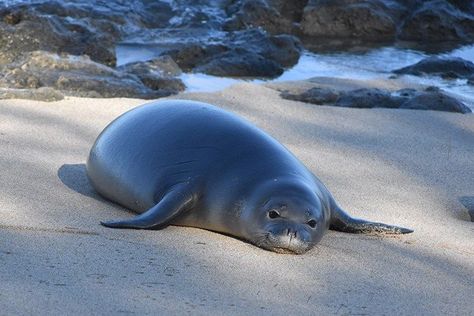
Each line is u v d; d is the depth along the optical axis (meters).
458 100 35.19
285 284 16.73
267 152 20.16
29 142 25.53
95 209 20.39
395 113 32.88
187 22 47.66
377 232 20.45
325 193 20.31
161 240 18.38
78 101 30.53
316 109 32.69
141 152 20.69
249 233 18.80
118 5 47.44
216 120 21.05
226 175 19.55
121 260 16.95
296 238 18.17
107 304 14.66
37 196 20.86
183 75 38.50
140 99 32.28
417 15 49.88
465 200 24.31
